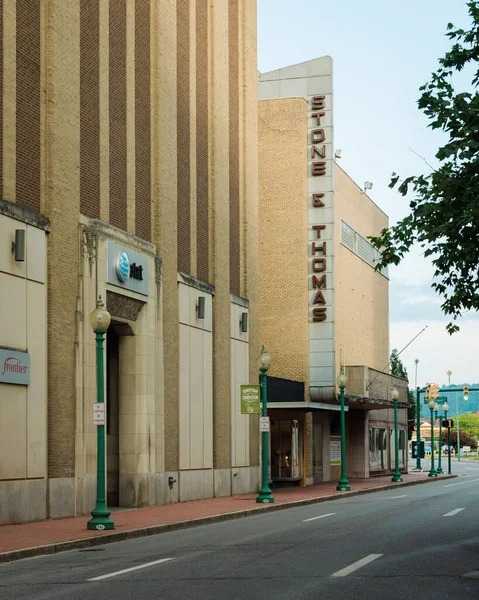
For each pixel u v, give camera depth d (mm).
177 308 34812
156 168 33625
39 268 25828
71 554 18078
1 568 15828
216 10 40094
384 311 70438
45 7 26734
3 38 24500
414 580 12961
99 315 23297
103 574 14344
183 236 36125
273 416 48188
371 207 66250
